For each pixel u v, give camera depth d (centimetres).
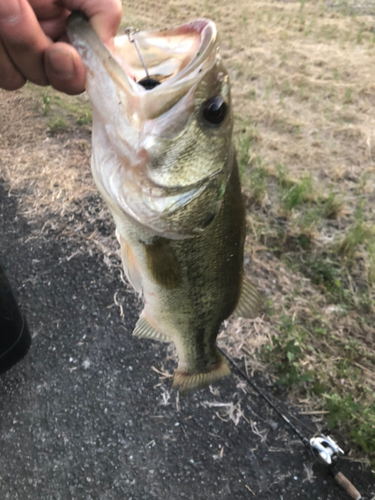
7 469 42
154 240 28
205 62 23
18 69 24
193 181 25
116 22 24
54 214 67
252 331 51
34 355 51
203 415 45
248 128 80
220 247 30
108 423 45
